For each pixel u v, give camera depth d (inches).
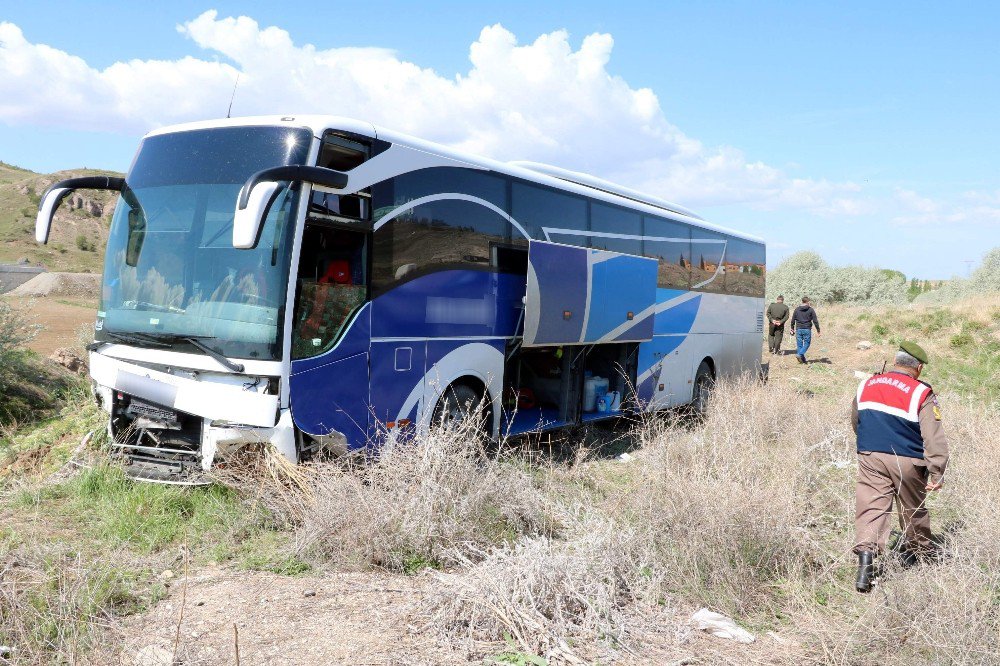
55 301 1563.7
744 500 231.9
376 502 219.5
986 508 242.4
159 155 270.2
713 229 548.1
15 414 392.8
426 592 184.9
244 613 176.7
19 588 170.7
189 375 244.4
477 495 233.3
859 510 222.2
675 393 495.8
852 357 940.0
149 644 158.4
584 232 395.2
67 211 5654.5
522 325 354.0
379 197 272.4
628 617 184.4
